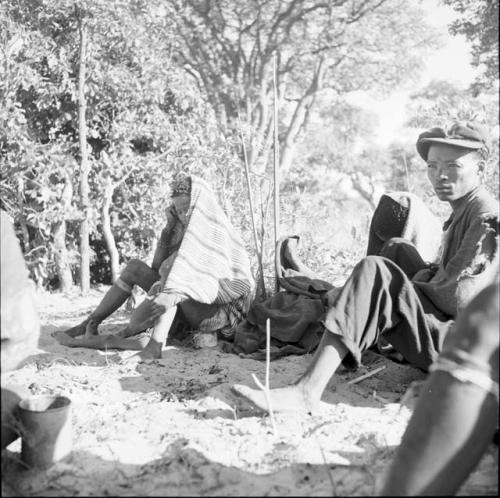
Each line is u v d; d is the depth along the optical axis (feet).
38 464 9.30
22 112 26.76
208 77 73.00
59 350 15.79
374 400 12.26
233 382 13.24
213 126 29.48
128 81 27.20
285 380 13.34
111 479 9.06
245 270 16.34
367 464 9.42
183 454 9.61
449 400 7.60
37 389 12.67
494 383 7.75
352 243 28.04
